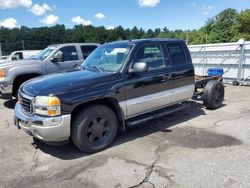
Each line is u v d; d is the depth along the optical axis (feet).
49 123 11.95
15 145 15.02
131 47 15.21
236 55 34.73
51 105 11.91
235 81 34.32
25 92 13.17
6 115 21.80
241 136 15.35
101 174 11.48
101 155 13.35
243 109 21.54
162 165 12.07
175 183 10.54
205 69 40.09
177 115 20.07
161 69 16.42
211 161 12.30
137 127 17.42
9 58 54.54
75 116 13.00
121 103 14.30
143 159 12.75
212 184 10.39
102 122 13.78
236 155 12.85
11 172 11.93
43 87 12.68
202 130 16.58
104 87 13.52
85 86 12.96
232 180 10.63
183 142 14.69
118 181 10.87
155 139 15.28
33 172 11.87
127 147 14.23
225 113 20.42
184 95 18.30
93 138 13.52
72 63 27.12
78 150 14.05
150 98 15.75
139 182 10.73
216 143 14.40
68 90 12.42
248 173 11.14
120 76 14.28
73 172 11.73
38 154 13.74
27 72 24.09
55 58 25.85
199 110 21.39
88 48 28.99
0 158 13.39
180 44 18.31
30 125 12.55
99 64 16.11
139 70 14.20
